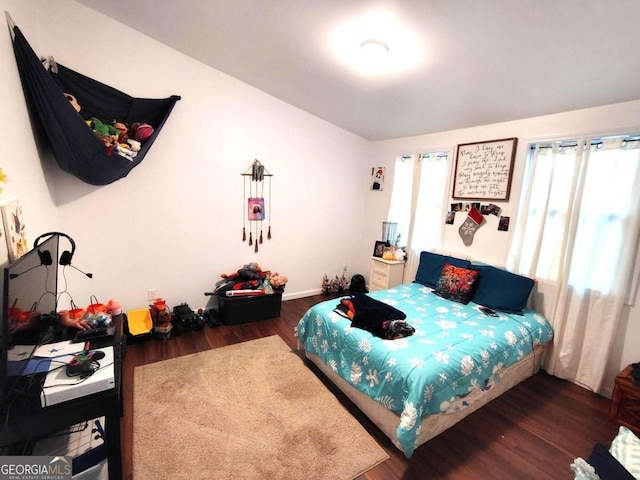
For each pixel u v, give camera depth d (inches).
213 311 131.0
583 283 91.7
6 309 38.4
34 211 76.3
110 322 69.5
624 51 62.9
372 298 106.3
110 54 98.7
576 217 91.8
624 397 76.4
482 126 116.6
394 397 67.2
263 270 143.9
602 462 41.9
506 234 110.9
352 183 166.7
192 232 123.3
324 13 72.2
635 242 82.3
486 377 76.7
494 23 63.4
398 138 151.7
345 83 106.3
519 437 73.1
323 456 65.7
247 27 85.8
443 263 124.6
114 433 49.9
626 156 84.2
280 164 140.3
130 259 112.4
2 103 58.9
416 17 67.0
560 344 97.5
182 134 115.1
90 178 90.7
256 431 71.5
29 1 80.1
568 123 93.8
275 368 96.9
